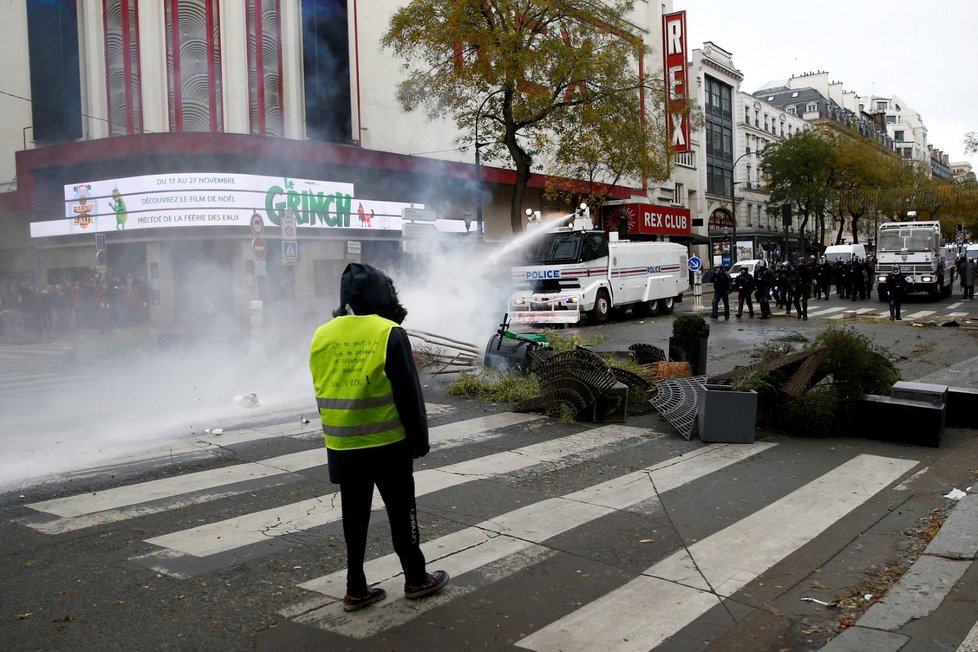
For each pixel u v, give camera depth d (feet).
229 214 77.97
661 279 83.41
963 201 184.85
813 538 16.01
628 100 71.97
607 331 65.05
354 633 11.70
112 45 81.10
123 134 81.15
